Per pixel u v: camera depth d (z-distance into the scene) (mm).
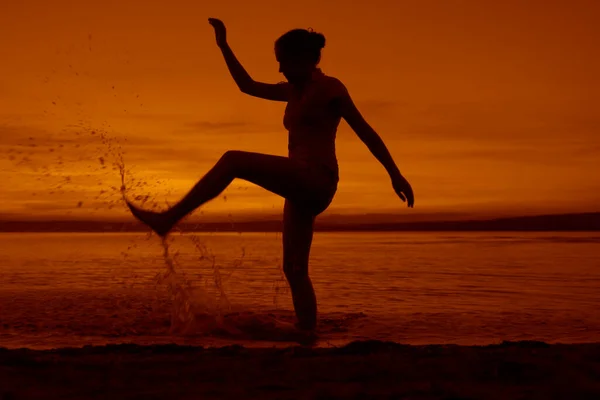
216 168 3168
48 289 5984
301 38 3635
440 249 15984
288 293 5883
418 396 1704
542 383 1875
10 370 2006
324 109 3557
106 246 17219
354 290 6363
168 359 2225
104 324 4035
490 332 3955
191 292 5484
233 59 4059
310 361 2172
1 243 20969
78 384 1849
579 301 5527
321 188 3492
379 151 3516
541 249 15664
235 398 1689
